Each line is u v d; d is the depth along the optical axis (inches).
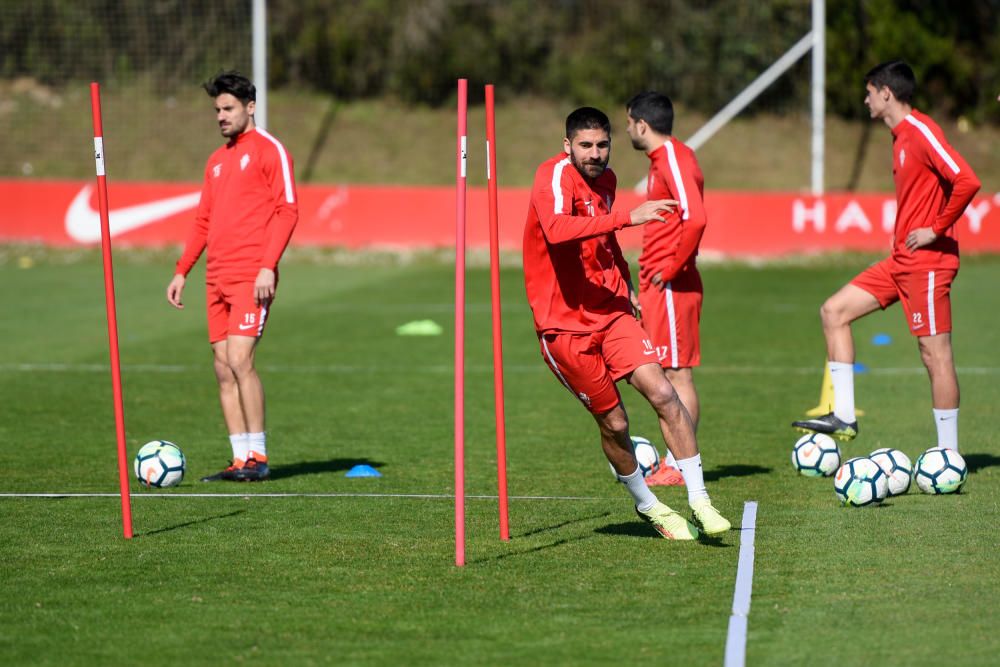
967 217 3398.1
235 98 1102.4
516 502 1019.3
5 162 4372.5
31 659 650.8
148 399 1553.9
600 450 1244.5
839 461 1110.4
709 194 3388.3
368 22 5012.3
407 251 3452.3
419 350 1999.3
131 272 3112.7
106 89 4665.4
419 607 730.8
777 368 1792.6
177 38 4680.1
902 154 1095.6
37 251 3420.3
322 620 708.7
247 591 766.5
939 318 1093.8
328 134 4731.8
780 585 765.9
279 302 2632.9
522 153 4653.1
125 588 775.1
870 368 1765.5
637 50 4827.8
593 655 645.9
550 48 5027.1
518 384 1680.6
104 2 4648.1
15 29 4655.5
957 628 682.2
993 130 4872.0
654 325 1081.4
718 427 1360.7
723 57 4670.3
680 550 855.7
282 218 1091.9
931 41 4753.9
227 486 1088.2
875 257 3351.4
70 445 1274.6
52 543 887.1
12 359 1871.3
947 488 1013.8
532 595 752.3
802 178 4377.5
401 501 1024.2
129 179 4345.5
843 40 4589.1
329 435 1337.4
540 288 847.7
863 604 725.9
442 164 4601.4
